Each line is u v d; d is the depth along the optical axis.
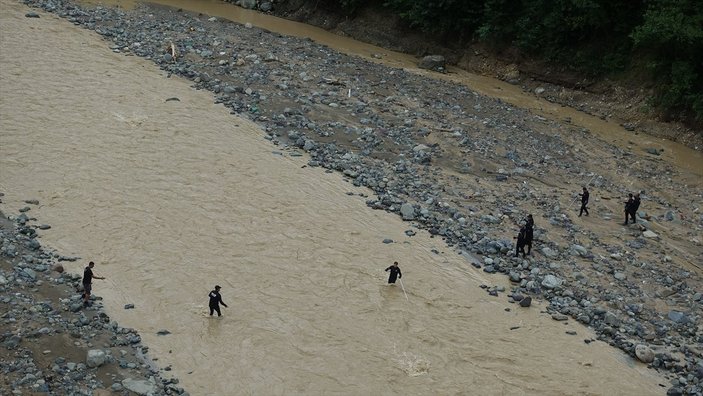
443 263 29.95
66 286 25.50
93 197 31.88
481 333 25.84
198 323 24.75
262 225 31.31
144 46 50.09
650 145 46.00
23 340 22.02
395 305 26.95
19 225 28.98
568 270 29.94
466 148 40.91
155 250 28.59
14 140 35.91
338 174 36.62
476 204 34.69
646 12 47.94
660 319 27.23
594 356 25.09
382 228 32.22
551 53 55.34
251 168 36.06
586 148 43.78
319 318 25.73
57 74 43.84
